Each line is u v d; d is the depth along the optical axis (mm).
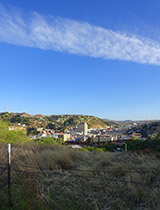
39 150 7891
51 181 4312
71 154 6887
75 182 4172
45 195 3621
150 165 5004
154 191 3594
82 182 4176
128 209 3170
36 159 5848
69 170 5172
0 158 5875
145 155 6043
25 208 3137
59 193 3775
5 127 8883
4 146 7664
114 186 3898
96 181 4117
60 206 3246
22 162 5320
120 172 4688
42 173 4859
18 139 8781
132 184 3867
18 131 9430
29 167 4906
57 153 6500
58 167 5449
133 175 4332
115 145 18672
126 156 6109
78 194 3691
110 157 6285
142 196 3510
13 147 7598
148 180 4105
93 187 3896
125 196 3576
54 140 10906
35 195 3637
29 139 9828
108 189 3812
